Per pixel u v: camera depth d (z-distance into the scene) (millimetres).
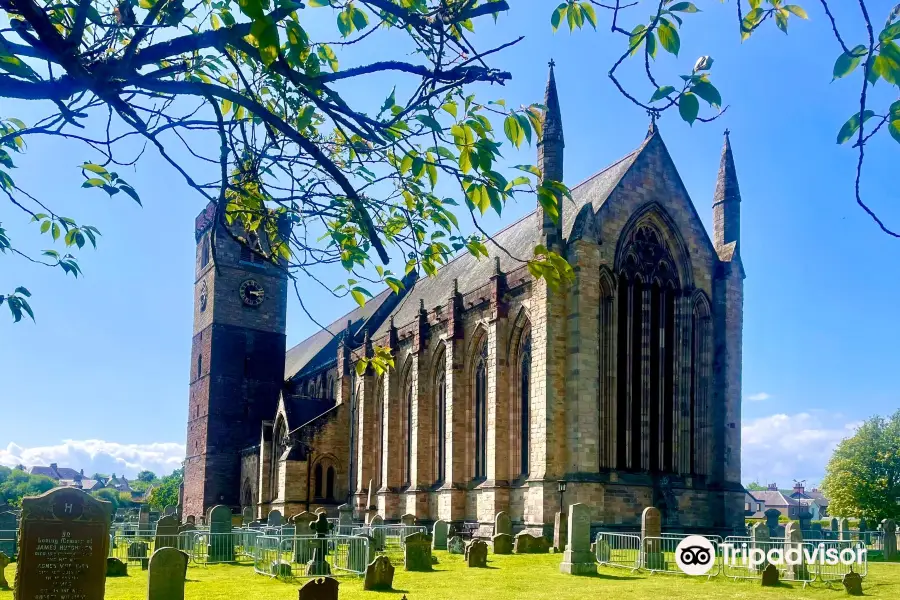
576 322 57625
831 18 6152
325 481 91812
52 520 23922
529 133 8148
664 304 64938
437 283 92250
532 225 76062
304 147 8102
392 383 84438
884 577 39188
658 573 39312
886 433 111125
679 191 66188
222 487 106750
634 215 63219
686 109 6973
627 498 58594
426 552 41500
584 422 56531
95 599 24297
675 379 64562
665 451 62875
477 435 71000
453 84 8367
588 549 39625
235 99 7621
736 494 62281
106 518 24734
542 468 56656
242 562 46719
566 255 59438
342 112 8352
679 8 6992
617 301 61406
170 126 8211
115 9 8078
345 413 94250
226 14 8148
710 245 67250
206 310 113625
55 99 6777
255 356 112562
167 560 27297
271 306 114938
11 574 37875
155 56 6973
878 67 6223
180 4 7543
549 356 57688
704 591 32594
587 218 59156
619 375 61344
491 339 66438
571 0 8086
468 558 42750
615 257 61531
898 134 6391
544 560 45812
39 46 6629
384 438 84125
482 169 7859
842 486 111125
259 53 6816
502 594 31359
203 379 111375
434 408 78750
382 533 58469
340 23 9195
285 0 6766
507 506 63000
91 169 9008
